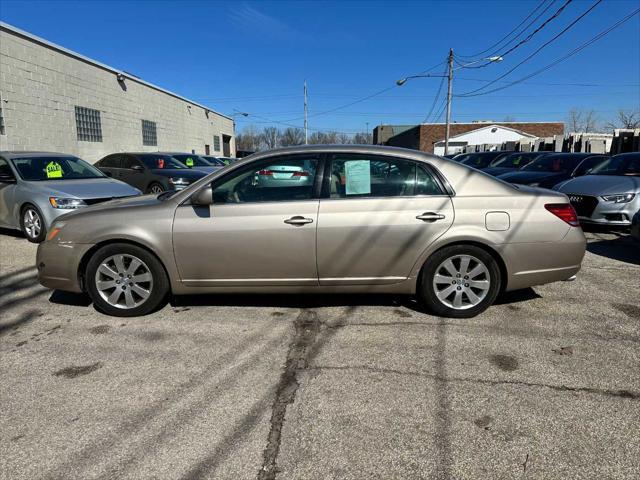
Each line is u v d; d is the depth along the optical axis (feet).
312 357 11.07
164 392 9.56
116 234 12.98
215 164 49.24
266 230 12.67
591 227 27.17
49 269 13.64
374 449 7.78
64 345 11.81
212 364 10.76
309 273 12.96
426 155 13.16
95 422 8.55
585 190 25.44
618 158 29.17
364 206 12.72
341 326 12.88
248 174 13.04
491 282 13.01
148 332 12.58
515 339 11.98
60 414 8.81
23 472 7.27
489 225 12.67
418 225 12.63
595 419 8.54
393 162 13.00
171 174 36.32
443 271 13.10
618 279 17.35
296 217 12.65
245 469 7.32
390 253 12.77
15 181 24.66
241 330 12.67
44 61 43.62
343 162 12.95
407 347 11.55
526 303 14.67
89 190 24.07
